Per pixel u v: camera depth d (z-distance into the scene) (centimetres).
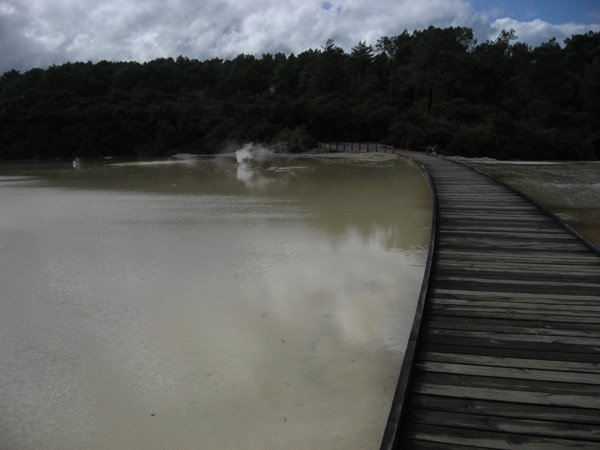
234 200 1360
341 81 5162
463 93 5038
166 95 4722
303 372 439
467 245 716
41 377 438
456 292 525
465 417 310
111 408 392
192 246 863
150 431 363
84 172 2395
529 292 519
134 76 5556
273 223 1042
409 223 1027
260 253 812
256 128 3881
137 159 3466
